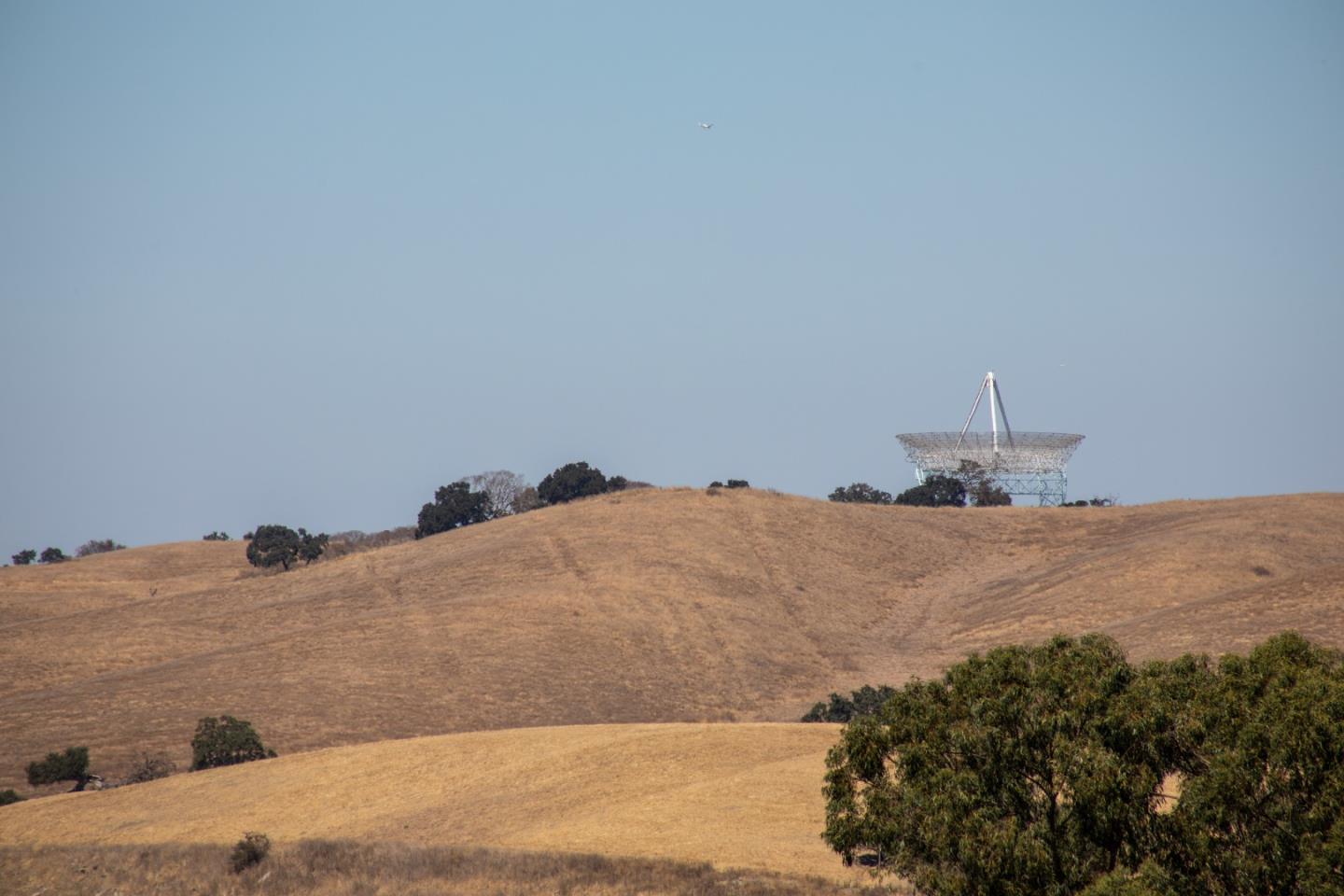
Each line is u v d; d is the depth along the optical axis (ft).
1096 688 288.71
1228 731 265.54
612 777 494.59
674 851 385.50
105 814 508.53
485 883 360.28
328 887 372.38
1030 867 277.85
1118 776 271.49
